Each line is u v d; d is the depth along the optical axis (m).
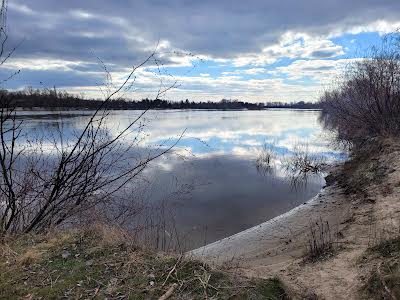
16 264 4.46
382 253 5.23
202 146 24.67
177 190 11.25
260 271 5.76
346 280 4.86
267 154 19.91
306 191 13.20
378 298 4.09
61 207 6.36
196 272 4.20
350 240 6.48
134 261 4.45
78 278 4.14
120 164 8.88
